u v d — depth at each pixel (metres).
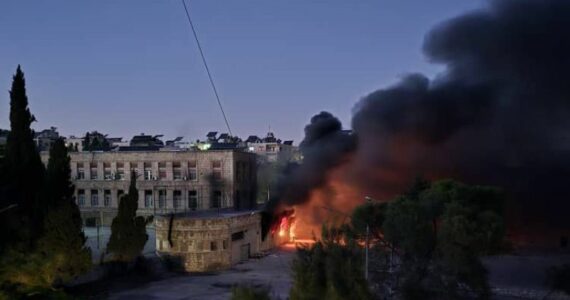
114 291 35.97
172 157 63.59
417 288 28.64
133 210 40.28
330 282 16.61
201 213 51.84
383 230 31.64
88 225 65.44
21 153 33.16
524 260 48.84
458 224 28.97
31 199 33.00
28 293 28.16
